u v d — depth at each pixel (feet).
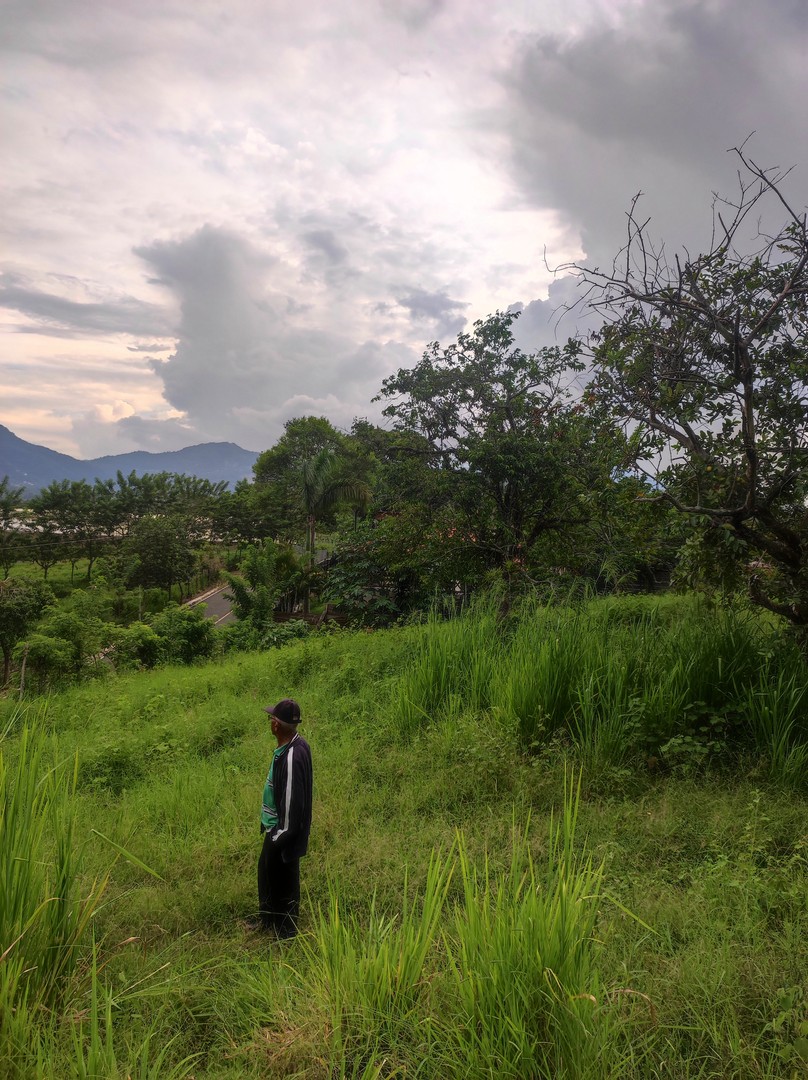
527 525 38.24
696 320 19.16
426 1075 7.93
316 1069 8.22
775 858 13.24
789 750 17.98
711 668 20.79
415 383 39.24
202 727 28.76
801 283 17.42
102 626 62.39
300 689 35.14
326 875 14.57
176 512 255.91
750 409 18.03
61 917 10.43
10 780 11.22
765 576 21.48
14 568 216.54
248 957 11.72
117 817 18.67
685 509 19.63
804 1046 7.39
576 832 15.26
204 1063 8.95
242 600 90.53
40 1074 7.36
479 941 8.94
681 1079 7.82
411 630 35.76
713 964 9.64
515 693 22.06
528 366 36.96
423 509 39.52
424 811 18.01
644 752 19.26
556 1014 7.84
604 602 32.53
